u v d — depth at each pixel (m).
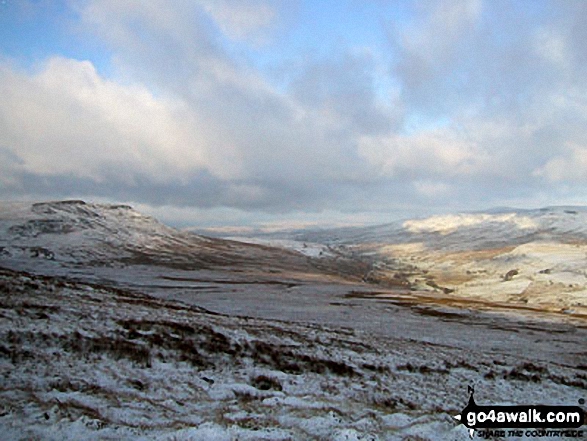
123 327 19.25
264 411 12.12
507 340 41.72
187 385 13.62
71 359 14.05
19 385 11.05
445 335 41.59
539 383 22.03
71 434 8.88
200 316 27.92
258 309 53.72
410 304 71.19
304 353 20.56
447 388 18.41
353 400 14.40
